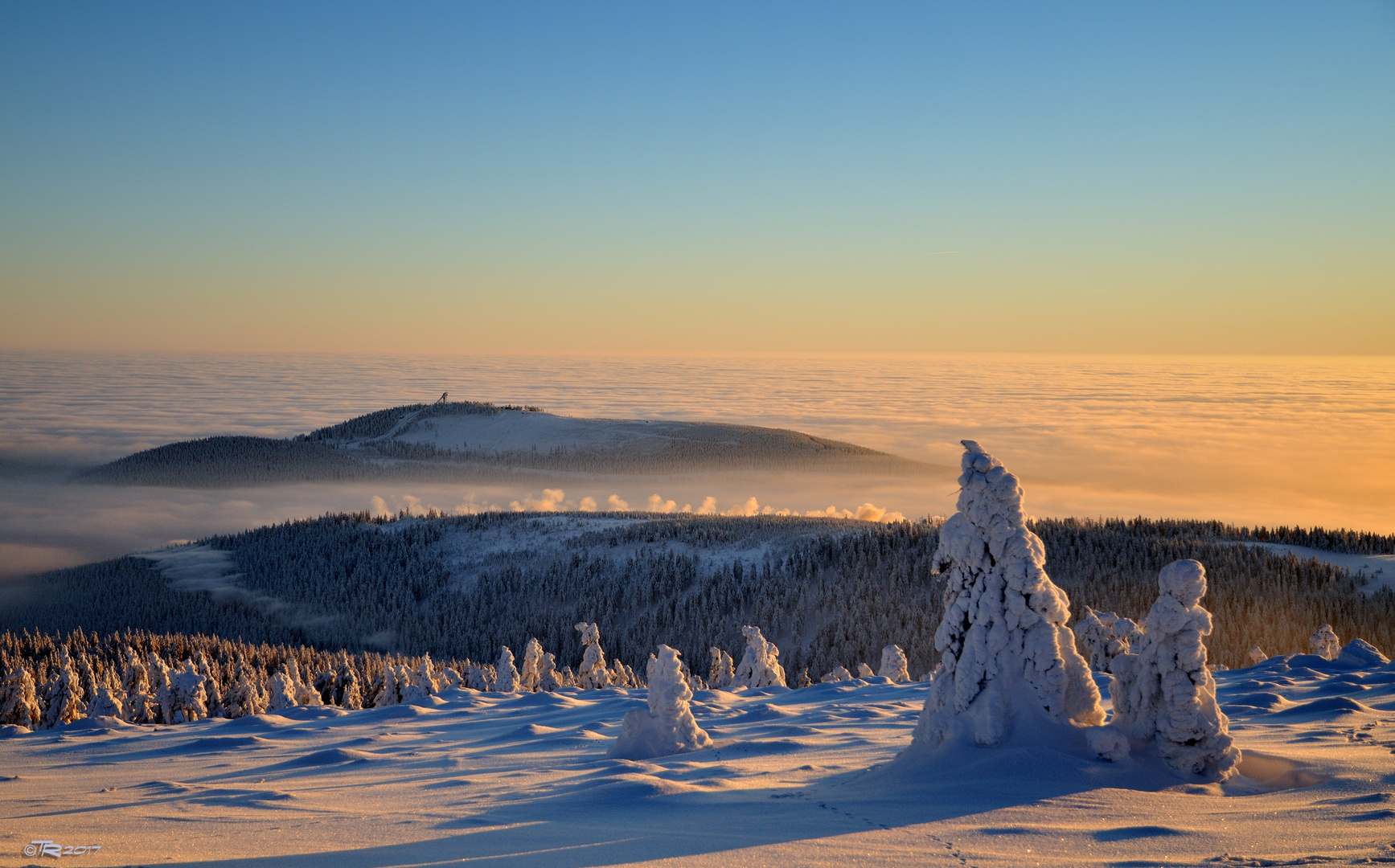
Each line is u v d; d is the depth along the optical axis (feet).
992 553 52.65
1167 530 551.18
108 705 159.63
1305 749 53.98
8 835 45.03
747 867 33.96
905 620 461.37
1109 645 102.17
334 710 142.41
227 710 177.99
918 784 48.78
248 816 51.65
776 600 535.19
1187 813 40.86
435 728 116.98
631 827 43.65
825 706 111.96
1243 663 352.28
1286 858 31.99
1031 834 37.50
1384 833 34.63
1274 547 506.89
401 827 46.14
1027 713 50.98
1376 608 387.14
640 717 77.00
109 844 42.01
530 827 44.98
